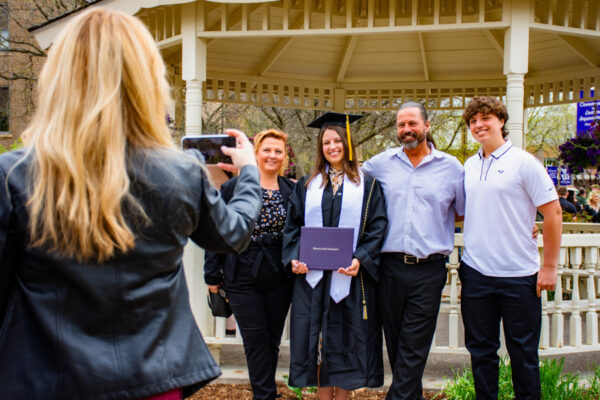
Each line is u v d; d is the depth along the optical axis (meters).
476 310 3.16
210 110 16.78
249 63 7.23
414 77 7.92
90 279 1.17
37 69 16.19
